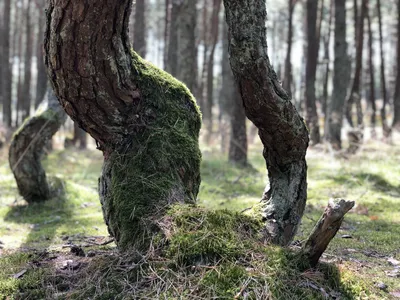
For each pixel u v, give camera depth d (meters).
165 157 2.93
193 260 2.43
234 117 9.53
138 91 2.92
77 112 2.85
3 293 2.69
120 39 2.64
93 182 8.07
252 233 2.73
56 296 2.54
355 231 4.38
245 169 9.22
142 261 2.53
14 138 5.79
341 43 11.23
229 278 2.32
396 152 9.86
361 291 2.60
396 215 5.12
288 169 2.99
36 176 5.90
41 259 3.31
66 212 5.61
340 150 10.44
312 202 5.86
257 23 2.58
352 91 12.82
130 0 2.52
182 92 3.17
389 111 25.97
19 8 25.20
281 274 2.41
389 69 35.38
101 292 2.45
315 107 12.25
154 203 2.78
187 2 8.59
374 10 20.67
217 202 5.91
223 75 16.91
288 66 14.11
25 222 5.19
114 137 2.97
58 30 2.50
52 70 2.67
